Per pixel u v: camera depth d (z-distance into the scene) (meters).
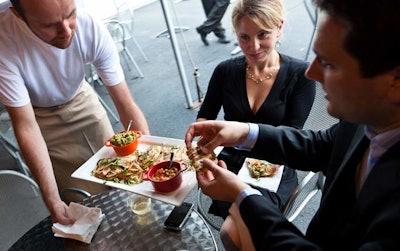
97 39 1.43
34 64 1.37
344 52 0.44
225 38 4.33
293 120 1.46
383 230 0.46
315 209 1.85
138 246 1.01
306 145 0.89
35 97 1.53
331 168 0.73
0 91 1.25
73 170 1.82
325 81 0.51
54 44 1.14
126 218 1.11
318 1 0.47
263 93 1.48
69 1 1.04
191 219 1.07
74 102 1.69
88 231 1.04
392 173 0.49
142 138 1.47
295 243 0.59
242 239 0.70
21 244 1.07
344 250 0.60
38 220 1.50
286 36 3.90
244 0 1.38
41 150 1.30
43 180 1.24
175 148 1.38
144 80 3.84
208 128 1.01
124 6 4.34
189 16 5.38
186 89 3.02
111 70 1.51
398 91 0.44
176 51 2.83
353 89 0.47
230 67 1.56
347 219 0.61
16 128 1.30
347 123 0.71
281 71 1.46
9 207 1.48
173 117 3.02
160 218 1.09
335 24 0.44
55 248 1.04
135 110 1.58
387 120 0.50
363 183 0.56
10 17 1.24
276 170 1.39
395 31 0.39
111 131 1.89
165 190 1.10
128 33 3.97
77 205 1.12
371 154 0.55
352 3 0.41
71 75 1.52
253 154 0.96
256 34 1.38
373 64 0.42
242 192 0.73
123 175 1.27
